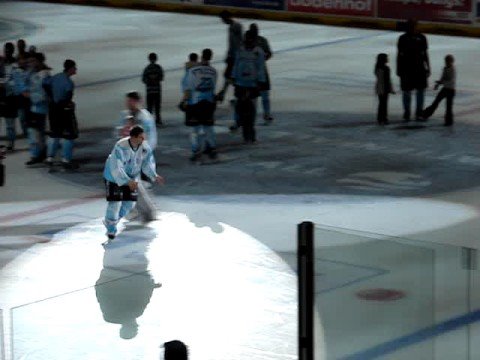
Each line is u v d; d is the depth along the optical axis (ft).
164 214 99.76
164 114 151.94
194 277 78.84
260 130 140.36
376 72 141.69
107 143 134.00
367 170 117.29
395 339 58.13
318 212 99.60
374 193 106.93
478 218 96.68
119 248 88.43
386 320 58.13
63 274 81.66
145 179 97.09
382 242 58.59
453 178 113.19
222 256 84.84
